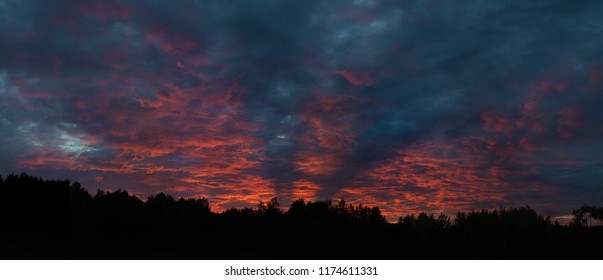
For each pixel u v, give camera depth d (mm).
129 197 39250
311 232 44125
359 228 45531
